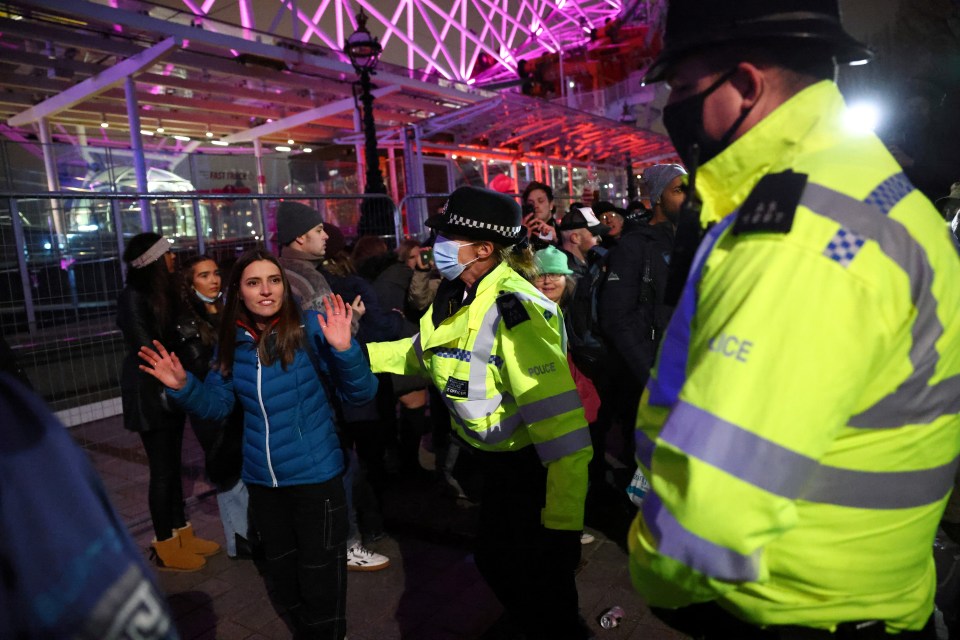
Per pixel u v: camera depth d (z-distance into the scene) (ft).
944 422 3.00
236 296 8.07
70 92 39.99
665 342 3.30
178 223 27.30
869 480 2.87
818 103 3.05
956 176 6.72
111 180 25.81
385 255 15.16
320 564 7.89
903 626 3.25
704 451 2.60
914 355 2.79
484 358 6.74
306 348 7.99
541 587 6.96
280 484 7.84
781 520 2.61
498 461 6.96
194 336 10.81
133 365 10.68
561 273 11.55
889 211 2.82
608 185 73.61
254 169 29.73
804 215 2.74
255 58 41.34
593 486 12.66
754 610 3.15
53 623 1.99
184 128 55.88
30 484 2.03
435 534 11.93
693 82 3.26
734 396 2.59
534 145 59.77
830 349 2.55
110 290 21.86
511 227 6.92
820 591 3.01
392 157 50.55
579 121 54.54
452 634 9.06
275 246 30.25
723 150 3.24
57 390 17.99
